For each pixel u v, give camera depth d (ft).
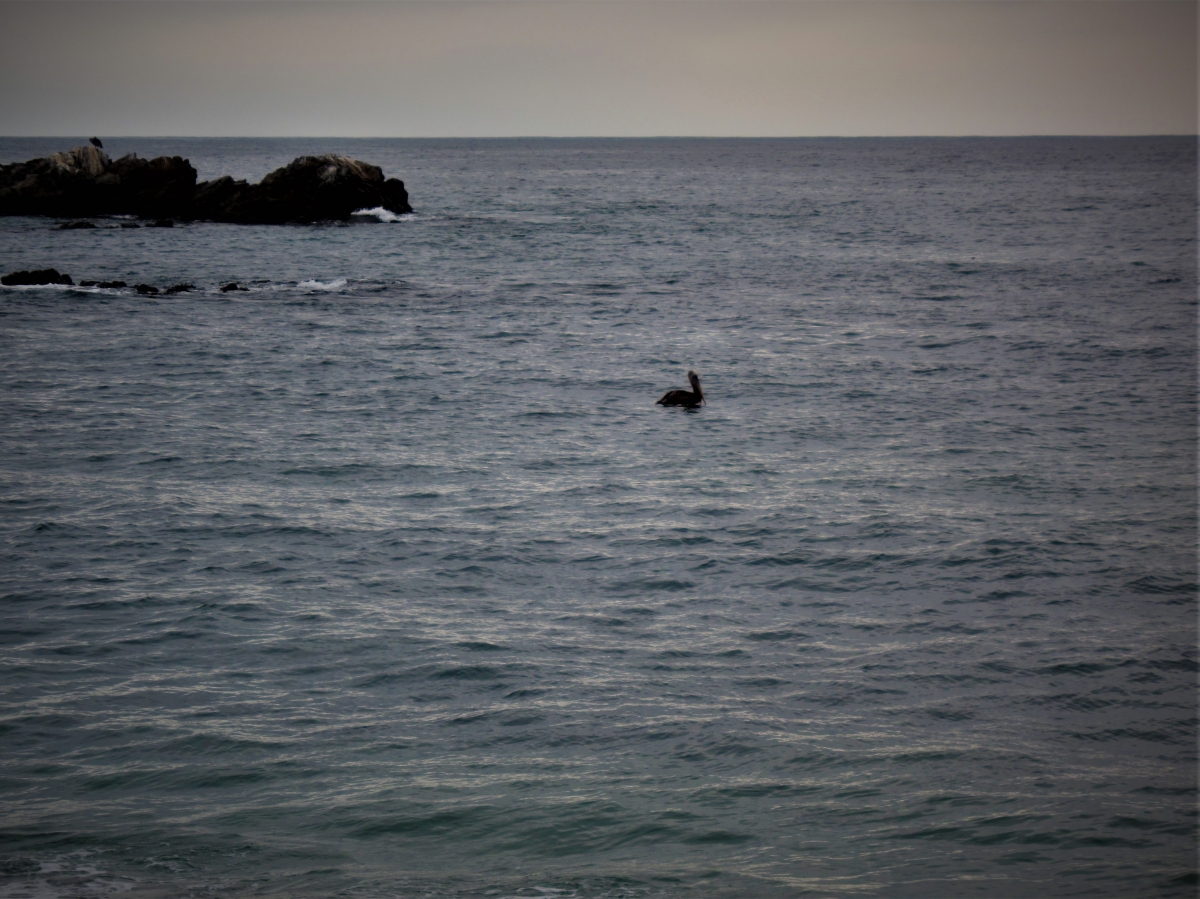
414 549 135.95
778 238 606.96
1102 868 70.64
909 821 76.64
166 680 98.94
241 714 92.43
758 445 190.39
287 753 85.81
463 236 592.60
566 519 148.77
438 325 317.42
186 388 229.66
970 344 291.38
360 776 82.38
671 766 84.58
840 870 70.33
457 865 70.28
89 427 195.93
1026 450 187.52
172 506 151.43
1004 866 70.85
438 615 115.44
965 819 76.79
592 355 274.98
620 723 91.66
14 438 187.21
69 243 510.17
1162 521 148.77
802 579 127.65
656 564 131.85
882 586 125.29
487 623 113.50
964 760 85.92
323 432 195.62
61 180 632.79
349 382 238.89
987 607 119.34
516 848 72.54
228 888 66.49
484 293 384.88
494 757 85.66
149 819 75.56
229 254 485.97
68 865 68.85
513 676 100.78
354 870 69.41
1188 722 93.15
